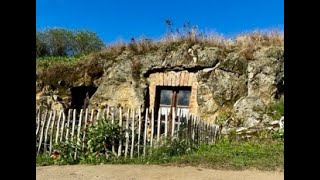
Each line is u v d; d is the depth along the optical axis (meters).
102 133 8.27
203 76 12.48
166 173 6.40
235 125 11.72
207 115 12.20
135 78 13.11
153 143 8.41
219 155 8.20
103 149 8.23
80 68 14.05
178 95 12.90
